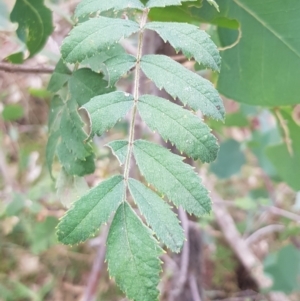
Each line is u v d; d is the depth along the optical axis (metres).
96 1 0.32
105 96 0.30
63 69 0.39
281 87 0.47
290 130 0.63
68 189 0.40
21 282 1.11
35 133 1.26
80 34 0.31
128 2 0.32
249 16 0.45
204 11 0.41
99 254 0.70
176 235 0.27
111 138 0.86
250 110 0.80
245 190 1.24
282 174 0.69
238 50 0.46
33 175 1.05
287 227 0.90
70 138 0.38
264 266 0.86
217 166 0.96
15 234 1.15
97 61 0.37
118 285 0.27
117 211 0.28
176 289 0.64
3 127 1.22
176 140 0.29
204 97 0.29
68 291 1.11
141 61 0.31
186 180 0.28
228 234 0.99
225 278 1.07
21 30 0.43
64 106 0.39
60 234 0.27
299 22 0.44
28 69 0.44
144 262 0.27
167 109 0.29
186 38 0.31
